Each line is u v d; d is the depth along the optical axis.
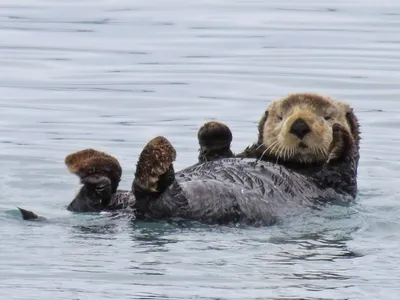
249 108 24.92
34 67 29.36
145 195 14.89
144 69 29.06
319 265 13.38
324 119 17.94
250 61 29.86
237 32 34.34
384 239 14.77
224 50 31.50
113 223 15.02
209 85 27.22
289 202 16.22
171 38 33.41
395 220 15.87
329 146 17.42
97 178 15.39
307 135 17.39
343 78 27.69
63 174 19.52
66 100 25.84
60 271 12.99
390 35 33.81
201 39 33.22
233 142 22.17
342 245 14.38
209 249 13.94
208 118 24.12
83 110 24.91
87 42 32.81
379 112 24.56
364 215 16.17
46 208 16.66
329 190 17.19
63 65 29.62
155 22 36.31
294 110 17.86
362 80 27.48
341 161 17.28
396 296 12.32
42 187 18.50
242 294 12.33
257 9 38.94
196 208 15.00
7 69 29.06
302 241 14.55
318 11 38.56
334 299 12.20
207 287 12.56
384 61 29.84
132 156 21.16
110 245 14.01
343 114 18.28
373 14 37.94
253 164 16.75
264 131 18.36
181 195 14.96
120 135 22.75
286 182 16.55
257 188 15.92
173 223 14.95
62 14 38.00
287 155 17.62
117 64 29.72
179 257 13.55
